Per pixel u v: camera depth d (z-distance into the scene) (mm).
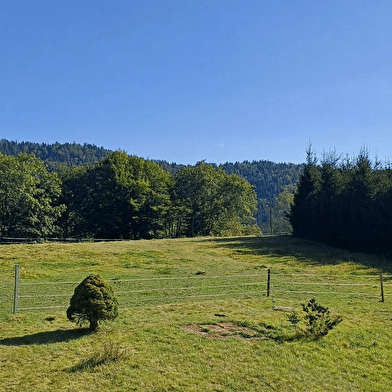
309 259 30812
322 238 41469
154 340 11062
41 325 12414
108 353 9742
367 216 35344
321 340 11727
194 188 72750
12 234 50250
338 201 38969
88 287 11719
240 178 76000
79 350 10234
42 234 51969
